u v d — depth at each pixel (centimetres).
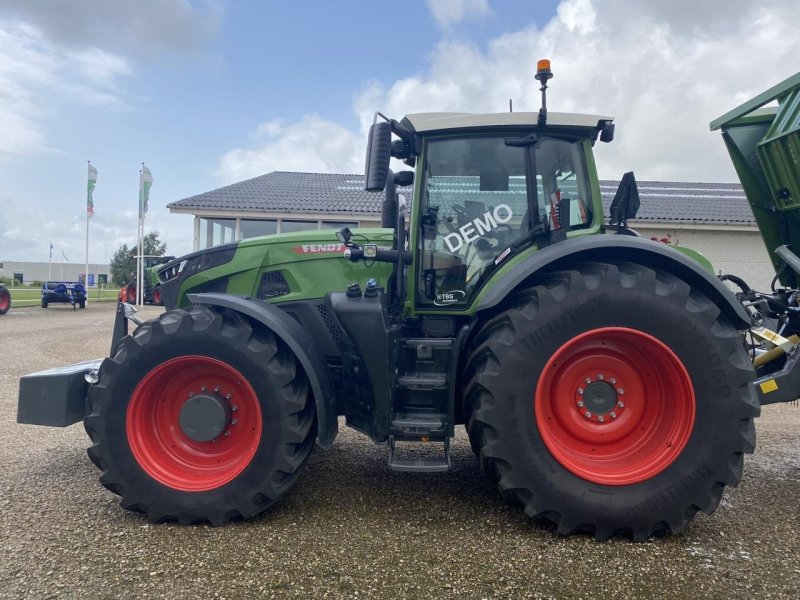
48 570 246
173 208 1474
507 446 284
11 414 532
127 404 300
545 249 311
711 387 281
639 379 300
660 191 1808
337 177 1959
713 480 280
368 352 308
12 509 313
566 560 260
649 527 280
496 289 307
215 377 313
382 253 342
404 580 240
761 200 396
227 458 312
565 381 300
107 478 297
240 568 249
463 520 304
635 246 290
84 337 1188
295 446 302
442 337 352
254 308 306
